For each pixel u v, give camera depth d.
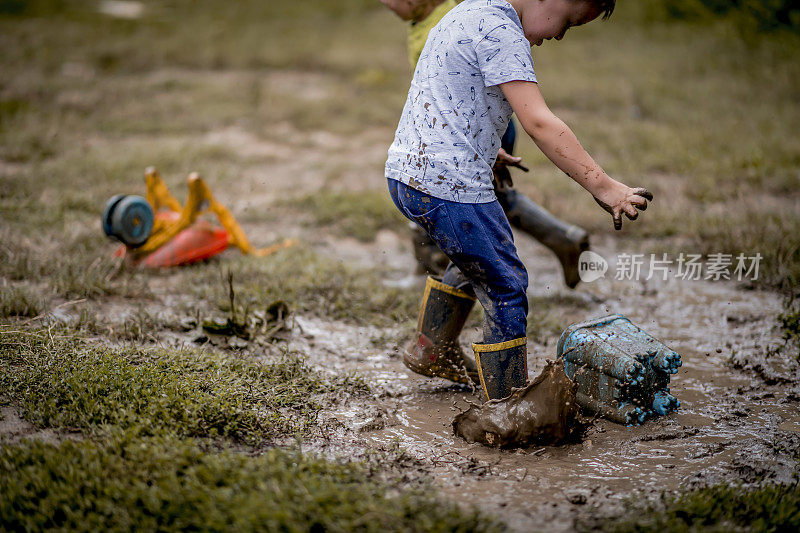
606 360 4.12
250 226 8.03
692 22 20.77
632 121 12.40
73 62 17.17
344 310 5.79
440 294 4.35
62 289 5.64
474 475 3.53
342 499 3.02
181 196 8.53
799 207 8.38
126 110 13.20
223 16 24.58
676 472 3.61
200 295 5.84
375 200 8.61
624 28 20.36
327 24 22.83
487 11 3.62
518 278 3.85
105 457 3.23
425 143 3.70
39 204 7.79
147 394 3.82
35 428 3.63
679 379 4.73
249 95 14.37
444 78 3.67
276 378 4.39
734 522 3.07
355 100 14.15
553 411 3.79
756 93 14.27
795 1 18.97
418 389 4.60
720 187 9.04
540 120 3.50
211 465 3.19
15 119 12.02
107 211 6.16
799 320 5.41
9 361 4.24
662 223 7.91
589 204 8.44
